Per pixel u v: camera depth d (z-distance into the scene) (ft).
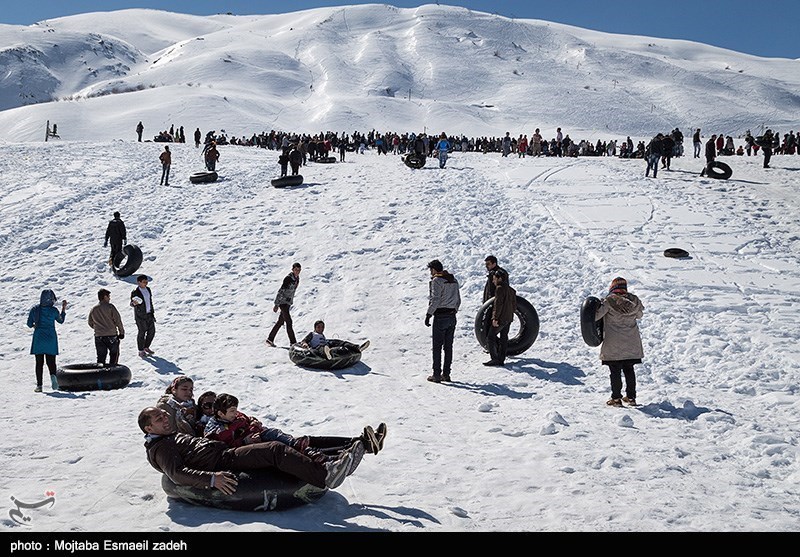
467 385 38.63
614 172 107.55
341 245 73.10
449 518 19.26
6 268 69.05
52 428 28.17
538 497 21.17
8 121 468.34
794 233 72.54
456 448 26.35
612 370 34.27
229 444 20.18
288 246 73.72
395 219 80.89
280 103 574.15
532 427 29.68
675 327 48.47
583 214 80.23
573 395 36.47
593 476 23.29
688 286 57.31
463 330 51.34
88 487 20.74
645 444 27.48
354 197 91.91
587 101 616.39
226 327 53.36
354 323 53.83
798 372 39.09
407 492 21.40
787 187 95.61
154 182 104.99
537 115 571.69
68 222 83.05
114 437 26.63
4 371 42.27
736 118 581.12
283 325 53.83
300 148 122.21
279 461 19.12
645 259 64.49
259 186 101.24
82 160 121.49
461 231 75.10
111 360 41.65
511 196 89.66
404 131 498.28
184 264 69.77
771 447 26.68
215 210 87.81
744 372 39.47
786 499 21.90
